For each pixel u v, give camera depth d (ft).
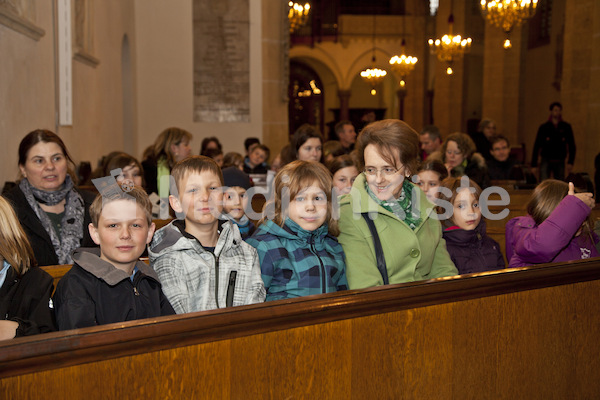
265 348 4.88
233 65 36.88
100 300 5.73
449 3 66.85
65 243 9.27
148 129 36.37
